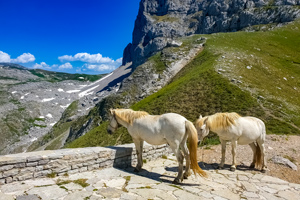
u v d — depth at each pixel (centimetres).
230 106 3005
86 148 800
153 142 745
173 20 19912
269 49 6612
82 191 575
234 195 629
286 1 11912
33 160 618
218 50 6406
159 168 875
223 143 904
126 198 551
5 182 569
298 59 5775
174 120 693
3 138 12988
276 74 4606
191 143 675
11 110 16125
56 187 586
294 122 2364
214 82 3862
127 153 880
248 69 4612
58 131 12188
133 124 777
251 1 13450
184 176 738
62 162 680
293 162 1020
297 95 3641
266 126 2273
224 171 873
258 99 3062
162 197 574
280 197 636
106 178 694
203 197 598
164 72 7069
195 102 3503
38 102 18338
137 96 6619
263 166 883
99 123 6575
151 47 16125
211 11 15512
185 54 7650
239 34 8719
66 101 19688
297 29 8781
